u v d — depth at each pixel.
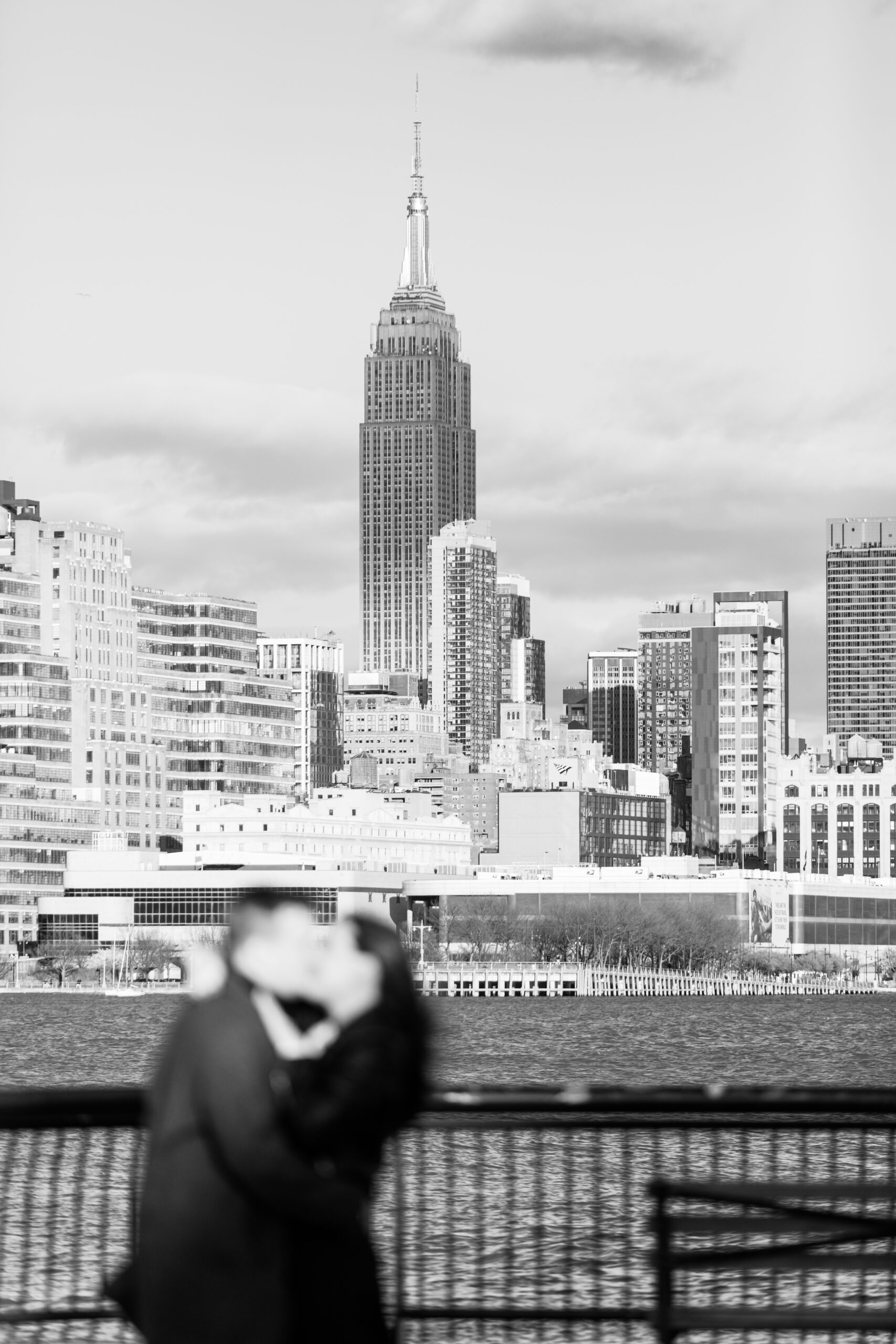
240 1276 25.02
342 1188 24.97
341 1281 25.53
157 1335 25.19
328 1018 25.38
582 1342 37.84
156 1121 25.44
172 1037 25.69
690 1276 63.19
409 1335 37.72
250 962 25.48
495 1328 37.84
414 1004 25.59
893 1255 30.55
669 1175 100.50
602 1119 32.12
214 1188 24.98
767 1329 30.88
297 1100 24.97
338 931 25.83
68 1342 39.12
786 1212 30.77
